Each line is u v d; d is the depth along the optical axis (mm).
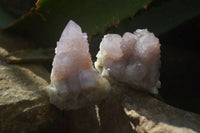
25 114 196
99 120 216
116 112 208
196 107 249
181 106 252
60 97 200
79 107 203
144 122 191
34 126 199
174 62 284
